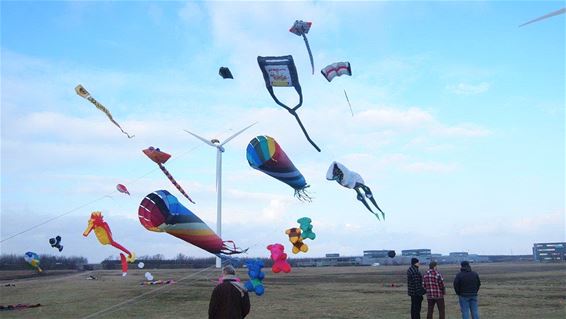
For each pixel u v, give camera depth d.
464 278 16.41
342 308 23.56
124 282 47.50
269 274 66.00
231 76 16.12
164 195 13.95
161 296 31.22
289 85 12.42
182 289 37.31
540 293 30.23
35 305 26.12
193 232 14.05
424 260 79.44
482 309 22.38
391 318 19.98
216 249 14.27
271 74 12.22
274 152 14.43
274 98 12.66
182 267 89.19
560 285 37.03
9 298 31.00
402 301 26.52
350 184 14.80
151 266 90.56
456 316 20.31
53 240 25.62
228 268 10.05
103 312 22.98
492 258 173.50
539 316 19.92
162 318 20.91
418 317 16.67
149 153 16.33
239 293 9.86
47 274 74.38
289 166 14.72
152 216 13.89
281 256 19.16
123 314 22.34
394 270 80.06
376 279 50.16
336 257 109.94
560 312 21.17
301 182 15.05
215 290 9.84
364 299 27.88
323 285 40.56
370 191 15.09
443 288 16.88
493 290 32.56
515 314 20.59
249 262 19.31
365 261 111.88
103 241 26.14
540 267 85.44
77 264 94.44
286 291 33.97
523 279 45.53
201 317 21.17
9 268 63.78
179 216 13.88
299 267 100.50
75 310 23.94
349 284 41.62
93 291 36.00
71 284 45.00
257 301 27.31
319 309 23.25
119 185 22.72
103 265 97.31
